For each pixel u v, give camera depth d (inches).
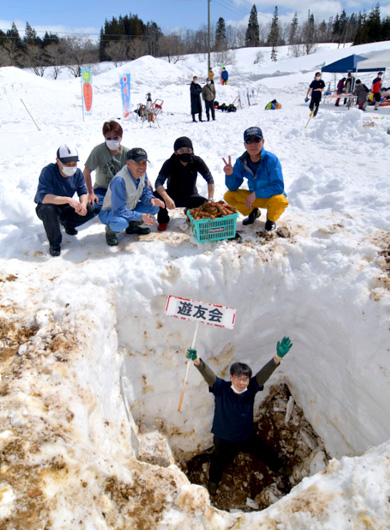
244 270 165.8
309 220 196.7
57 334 129.9
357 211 200.1
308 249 172.6
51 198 158.1
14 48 2313.0
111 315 148.4
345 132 382.0
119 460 107.5
